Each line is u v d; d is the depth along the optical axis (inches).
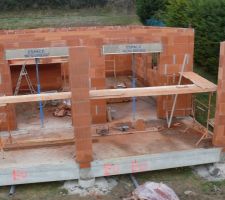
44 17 1242.0
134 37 428.1
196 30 573.9
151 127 435.8
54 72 595.8
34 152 374.9
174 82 457.7
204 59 566.3
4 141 403.2
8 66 409.7
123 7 1311.5
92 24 1080.2
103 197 339.0
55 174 350.3
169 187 346.3
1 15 1274.6
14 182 347.6
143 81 601.3
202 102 503.8
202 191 347.6
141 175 375.2
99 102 444.5
